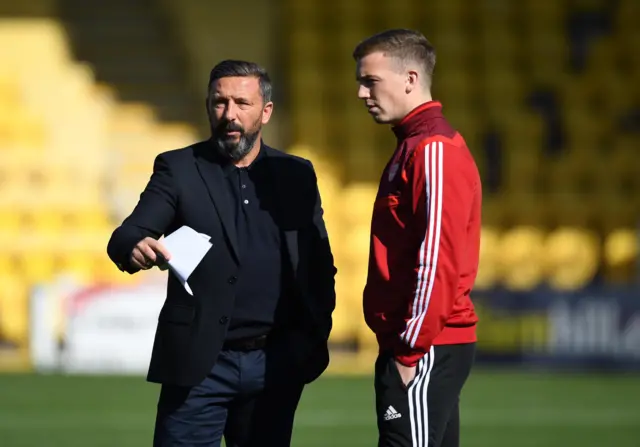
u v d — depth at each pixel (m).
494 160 60.75
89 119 59.97
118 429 32.78
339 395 40.31
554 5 65.31
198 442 16.73
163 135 60.69
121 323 47.03
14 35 62.84
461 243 15.64
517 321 47.72
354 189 57.59
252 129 16.64
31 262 54.53
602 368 47.38
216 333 16.45
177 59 63.91
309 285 17.22
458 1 65.25
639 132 61.78
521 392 41.47
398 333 15.87
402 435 16.02
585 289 47.59
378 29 64.25
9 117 59.78
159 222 16.39
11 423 33.69
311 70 61.75
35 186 57.50
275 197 16.97
